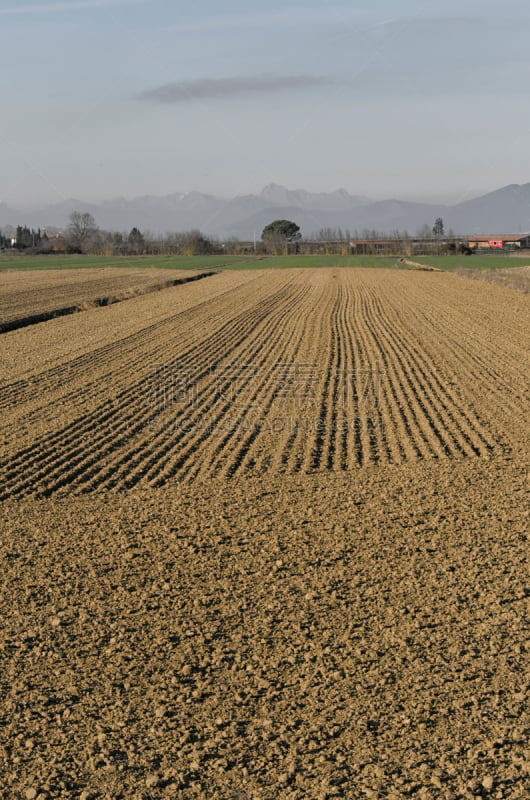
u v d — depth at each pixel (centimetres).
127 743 704
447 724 711
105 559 1153
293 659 837
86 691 795
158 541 1222
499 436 1794
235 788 641
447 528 1239
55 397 2255
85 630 927
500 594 987
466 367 2595
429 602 970
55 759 686
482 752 669
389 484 1484
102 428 1941
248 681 801
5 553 1188
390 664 820
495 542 1176
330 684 786
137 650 873
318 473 1573
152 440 1845
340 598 990
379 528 1248
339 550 1155
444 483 1478
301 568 1094
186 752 688
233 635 899
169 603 994
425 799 615
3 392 2323
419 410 2041
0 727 736
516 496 1395
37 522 1332
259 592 1016
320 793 629
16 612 976
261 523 1291
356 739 695
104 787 646
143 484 1534
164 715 745
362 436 1839
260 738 704
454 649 845
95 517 1351
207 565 1116
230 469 1619
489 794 620
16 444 1802
